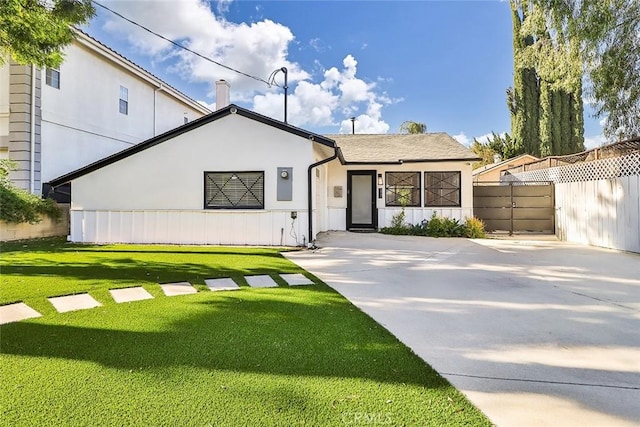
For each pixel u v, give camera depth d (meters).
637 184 8.30
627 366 2.69
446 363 2.72
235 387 2.33
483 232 11.76
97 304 4.20
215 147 9.52
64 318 3.67
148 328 3.41
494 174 21.72
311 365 2.66
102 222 9.82
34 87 10.75
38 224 10.57
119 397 2.20
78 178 9.89
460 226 11.95
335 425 1.95
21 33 6.45
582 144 22.48
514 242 10.45
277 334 3.29
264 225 9.40
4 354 2.80
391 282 5.48
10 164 9.62
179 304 4.23
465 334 3.33
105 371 2.53
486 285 5.26
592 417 2.05
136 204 9.73
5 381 2.38
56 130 11.51
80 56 12.36
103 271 5.95
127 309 4.01
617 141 9.20
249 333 3.31
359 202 13.66
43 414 2.02
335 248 9.06
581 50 8.52
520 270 6.37
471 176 12.68
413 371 2.58
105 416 2.01
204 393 2.26
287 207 9.33
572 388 2.38
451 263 7.08
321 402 2.17
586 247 9.47
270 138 9.38
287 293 4.81
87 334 3.24
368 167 13.05
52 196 11.19
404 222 12.83
